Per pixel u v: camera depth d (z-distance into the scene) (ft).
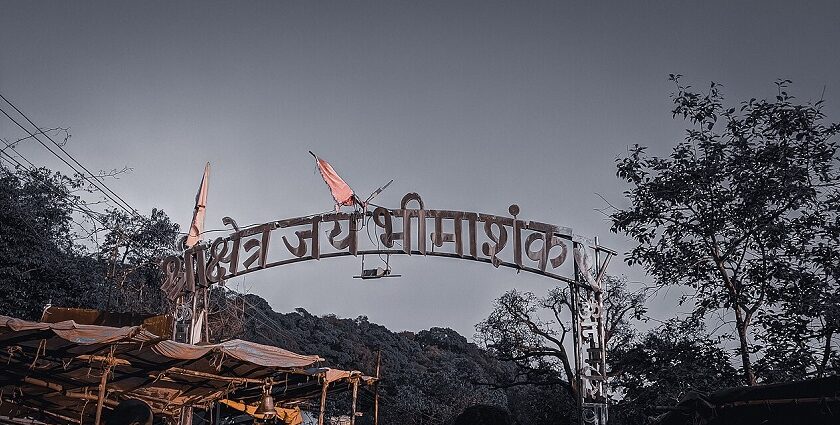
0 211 87.51
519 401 191.62
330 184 60.29
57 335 37.52
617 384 65.16
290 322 252.01
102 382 40.16
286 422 64.08
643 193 61.31
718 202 59.26
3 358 41.68
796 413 29.19
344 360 243.40
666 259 60.59
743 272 60.03
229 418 68.13
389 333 309.83
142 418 22.93
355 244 59.00
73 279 95.09
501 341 124.67
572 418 130.21
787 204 58.03
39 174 93.30
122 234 114.11
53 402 48.49
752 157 58.70
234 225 63.10
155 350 40.75
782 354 56.90
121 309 113.19
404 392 198.39
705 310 60.03
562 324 121.08
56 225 94.99
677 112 61.52
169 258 65.72
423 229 58.34
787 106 59.52
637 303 97.60
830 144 58.54
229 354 43.91
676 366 61.52
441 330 337.93
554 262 56.03
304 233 60.59
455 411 190.19
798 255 57.93
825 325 56.80
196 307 63.87
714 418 31.58
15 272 88.22
